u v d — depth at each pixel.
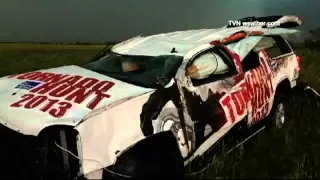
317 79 8.93
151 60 4.54
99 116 3.51
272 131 5.55
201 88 4.29
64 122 3.44
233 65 4.81
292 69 6.12
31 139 3.69
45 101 3.80
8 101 3.94
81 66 4.93
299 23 6.41
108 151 3.41
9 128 3.66
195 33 5.32
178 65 4.25
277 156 4.86
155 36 5.38
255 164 4.64
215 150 4.61
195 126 4.11
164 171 3.81
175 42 4.87
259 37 5.38
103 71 4.64
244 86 4.84
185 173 4.11
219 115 4.38
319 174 4.40
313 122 6.11
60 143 3.50
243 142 5.03
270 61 5.59
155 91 3.90
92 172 3.37
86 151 3.38
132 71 4.49
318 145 5.24
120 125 3.55
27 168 3.74
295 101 6.85
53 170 3.56
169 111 3.89
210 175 4.29
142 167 3.70
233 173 4.34
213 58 4.65
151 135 3.67
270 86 5.41
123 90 3.89
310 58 11.12
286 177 4.32
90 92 3.87
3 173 3.86
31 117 3.59
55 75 4.50
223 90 4.53
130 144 3.53
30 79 4.45
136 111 3.68
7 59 12.16
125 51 4.96
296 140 5.39
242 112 4.72
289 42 6.30
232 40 5.04
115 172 3.51
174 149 3.89
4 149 3.91
